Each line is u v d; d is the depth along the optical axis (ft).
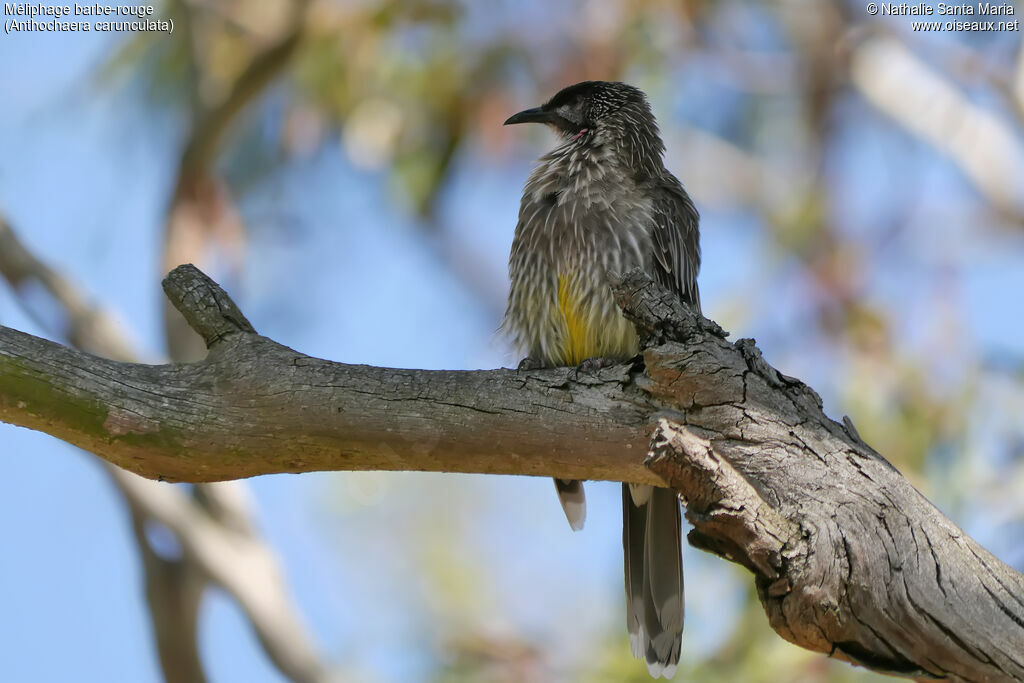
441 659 35.91
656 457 18.85
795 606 19.31
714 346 20.92
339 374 21.66
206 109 45.42
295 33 45.27
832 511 19.72
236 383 21.50
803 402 21.02
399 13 48.80
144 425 21.33
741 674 33.63
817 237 50.44
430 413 21.49
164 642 40.11
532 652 35.60
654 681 33.73
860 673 33.22
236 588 38.86
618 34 50.29
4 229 38.58
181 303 22.41
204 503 40.11
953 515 41.01
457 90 49.60
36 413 21.39
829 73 55.26
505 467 22.07
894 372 45.14
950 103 53.98
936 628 19.19
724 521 19.04
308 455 21.79
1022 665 19.04
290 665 38.50
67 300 38.40
